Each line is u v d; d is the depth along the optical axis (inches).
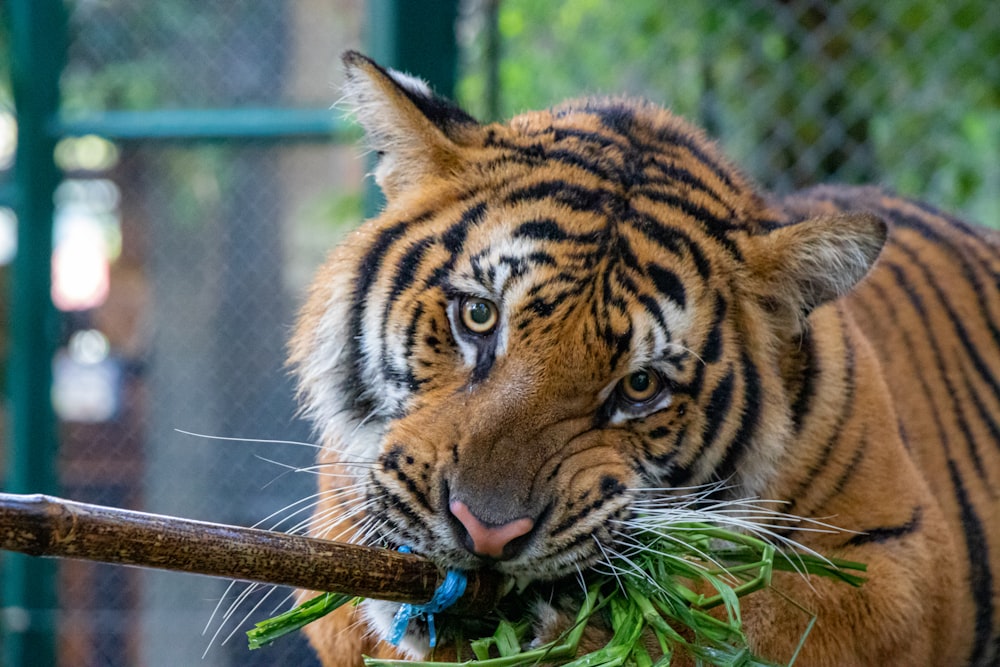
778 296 196.9
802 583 187.3
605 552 172.1
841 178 423.5
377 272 196.1
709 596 184.5
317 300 211.6
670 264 185.5
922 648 201.3
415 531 167.6
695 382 183.9
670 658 162.7
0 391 458.9
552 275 177.8
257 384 381.1
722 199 202.5
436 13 338.0
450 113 208.4
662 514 177.3
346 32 382.9
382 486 172.2
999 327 262.5
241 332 382.3
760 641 184.4
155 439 385.7
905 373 238.1
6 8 374.6
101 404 389.1
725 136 418.0
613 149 200.4
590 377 173.8
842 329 213.2
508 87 396.2
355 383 199.2
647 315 179.0
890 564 194.2
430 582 161.3
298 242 380.2
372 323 193.6
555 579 178.1
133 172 378.0
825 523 195.8
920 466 229.0
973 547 236.4
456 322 182.5
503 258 181.5
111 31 380.2
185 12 383.2
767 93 414.9
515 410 169.6
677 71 414.6
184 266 382.9
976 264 270.5
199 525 135.9
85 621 370.0
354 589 152.0
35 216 365.4
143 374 387.2
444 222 192.4
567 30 407.2
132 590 374.9
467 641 185.0
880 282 249.4
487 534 160.2
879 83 417.7
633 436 180.9
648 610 167.5
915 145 428.8
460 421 170.9
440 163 200.2
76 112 378.0
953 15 412.5
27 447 365.4
